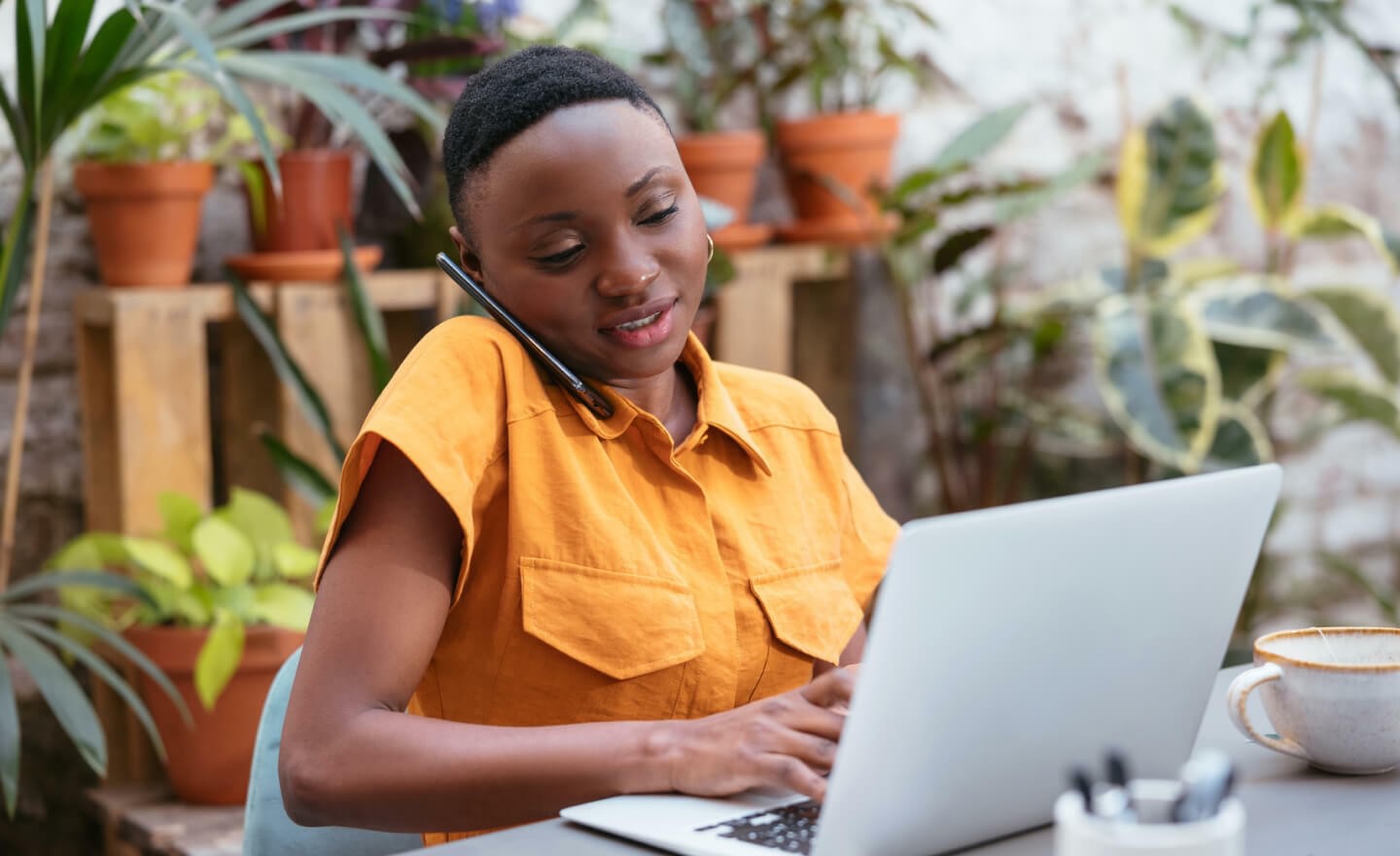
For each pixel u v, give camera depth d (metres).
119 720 2.44
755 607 1.15
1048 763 0.85
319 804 0.96
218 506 2.69
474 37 2.42
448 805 0.95
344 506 1.03
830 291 3.26
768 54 2.99
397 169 2.39
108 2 2.44
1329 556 3.41
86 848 2.56
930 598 0.74
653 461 1.15
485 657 1.10
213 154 2.42
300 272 2.44
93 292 2.35
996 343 3.22
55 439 2.53
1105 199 3.47
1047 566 0.78
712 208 2.60
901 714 0.76
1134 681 0.87
